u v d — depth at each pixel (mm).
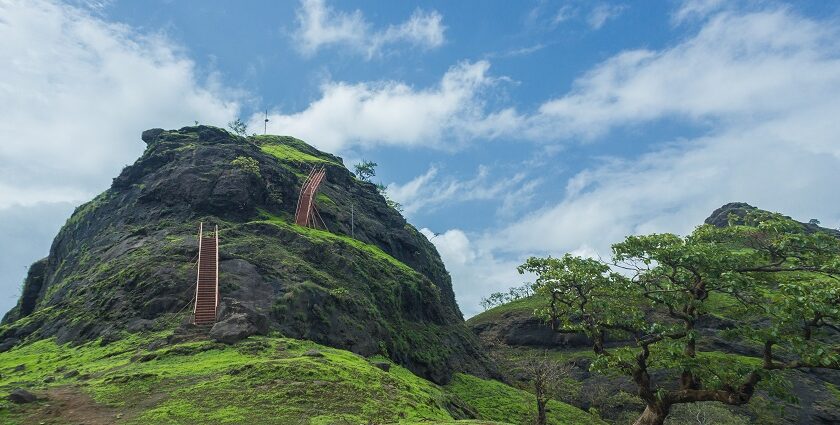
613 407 71375
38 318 47562
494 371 68438
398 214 112375
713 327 79875
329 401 25047
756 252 17531
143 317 41750
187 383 26828
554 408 55125
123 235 59750
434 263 109125
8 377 32500
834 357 14602
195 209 61750
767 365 16703
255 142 116375
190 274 45781
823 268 16109
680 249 17500
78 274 57094
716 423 55875
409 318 62625
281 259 51656
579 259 20453
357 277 56844
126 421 21453
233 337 35562
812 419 68812
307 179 86188
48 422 21453
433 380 54531
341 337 45312
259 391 25391
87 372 30750
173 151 73062
